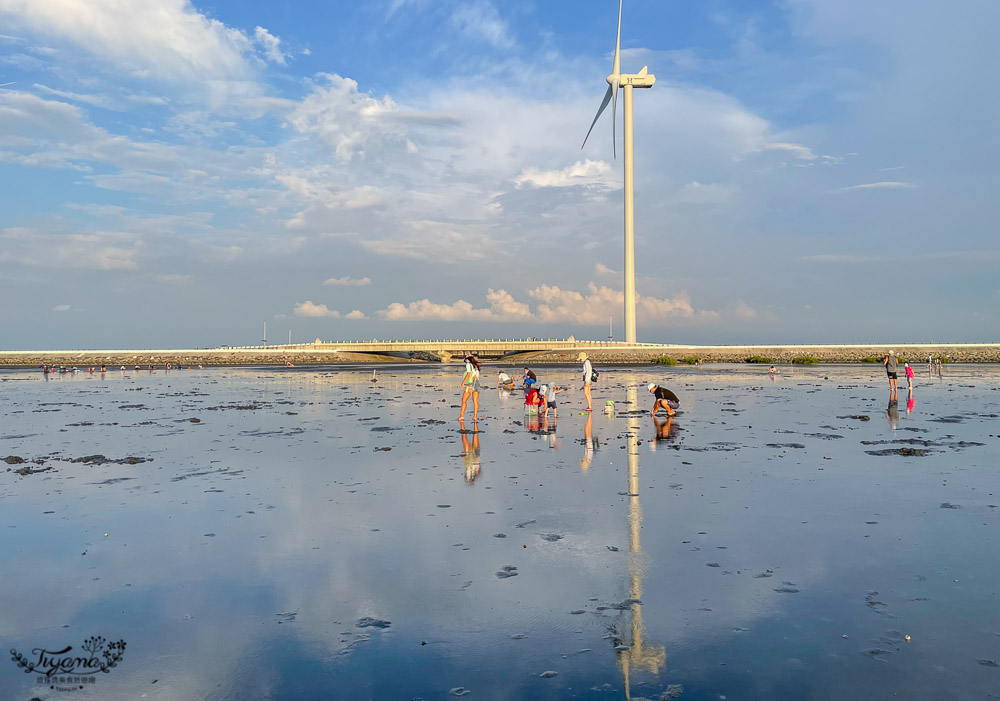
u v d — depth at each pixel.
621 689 5.04
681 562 7.98
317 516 10.30
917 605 6.61
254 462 15.15
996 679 5.15
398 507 10.81
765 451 16.02
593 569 7.77
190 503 11.23
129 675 5.35
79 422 23.75
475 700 4.88
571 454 15.83
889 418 22.73
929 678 5.16
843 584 7.20
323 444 17.88
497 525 9.68
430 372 70.38
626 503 10.90
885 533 9.11
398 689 5.10
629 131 113.25
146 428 21.78
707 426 20.92
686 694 4.94
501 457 15.51
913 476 12.90
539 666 5.45
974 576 7.40
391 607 6.73
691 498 11.20
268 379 55.66
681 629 6.12
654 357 101.94
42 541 9.12
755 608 6.58
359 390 40.81
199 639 6.03
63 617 6.56
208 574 7.75
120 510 10.80
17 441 18.92
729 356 99.69
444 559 8.19
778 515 10.09
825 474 13.15
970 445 16.69
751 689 5.01
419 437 19.14
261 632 6.17
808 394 34.00
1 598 7.07
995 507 10.48
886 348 93.62
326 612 6.62
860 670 5.30
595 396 34.03
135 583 7.48
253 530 9.57
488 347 106.88
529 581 7.40
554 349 107.56
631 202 113.44
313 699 4.95
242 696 5.00
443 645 5.87
